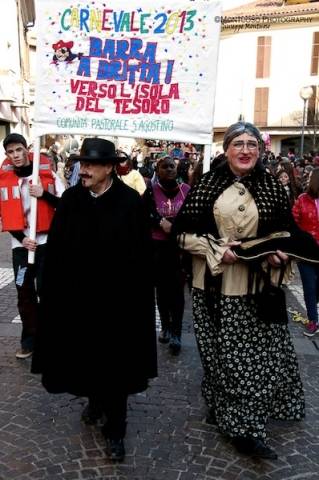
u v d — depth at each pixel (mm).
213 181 2766
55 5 3432
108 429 2752
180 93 3406
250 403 2713
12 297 5656
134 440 2932
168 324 4383
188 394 3512
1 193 3816
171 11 3330
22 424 3080
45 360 2715
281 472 2664
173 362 4039
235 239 2707
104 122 3512
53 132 3578
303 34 33469
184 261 2936
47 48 3490
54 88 3527
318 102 32875
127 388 2656
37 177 3656
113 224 2615
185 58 3369
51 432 2998
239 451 2822
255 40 34438
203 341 2900
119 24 3396
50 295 2689
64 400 3375
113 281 2609
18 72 20797
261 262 2650
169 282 4160
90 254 2617
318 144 29891
